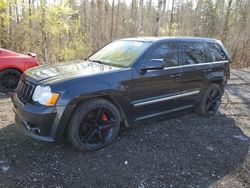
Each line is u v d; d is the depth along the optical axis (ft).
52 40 45.50
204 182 11.54
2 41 42.50
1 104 19.80
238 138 16.11
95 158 12.71
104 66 14.49
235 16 79.61
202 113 19.11
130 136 15.14
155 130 16.19
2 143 13.44
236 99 24.95
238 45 77.77
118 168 12.05
